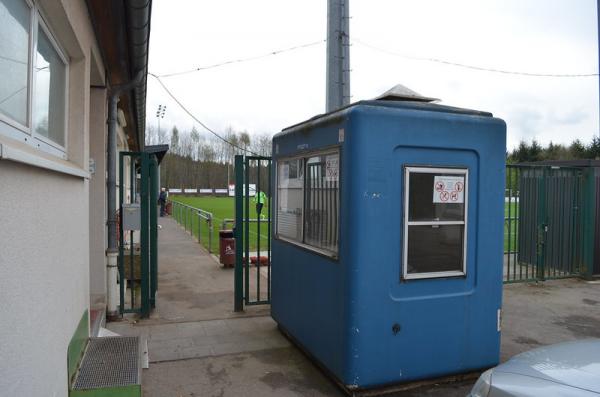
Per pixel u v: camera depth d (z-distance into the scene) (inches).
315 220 188.2
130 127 495.5
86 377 145.0
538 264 356.5
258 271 270.5
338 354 164.7
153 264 266.1
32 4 115.7
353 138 158.4
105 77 246.5
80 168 162.7
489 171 177.8
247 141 2114.9
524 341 227.0
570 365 114.0
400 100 189.2
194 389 169.5
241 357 199.8
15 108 106.0
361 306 158.2
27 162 86.4
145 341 207.2
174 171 2426.2
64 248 129.7
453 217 173.2
